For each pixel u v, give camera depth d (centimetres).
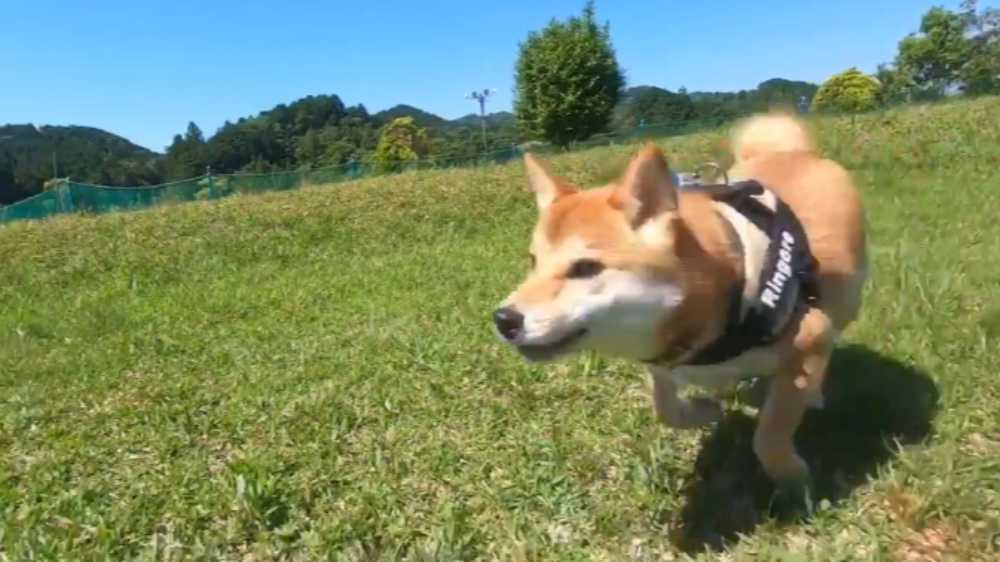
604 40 3244
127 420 440
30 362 550
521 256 763
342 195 1230
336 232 1012
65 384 505
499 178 1274
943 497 281
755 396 377
